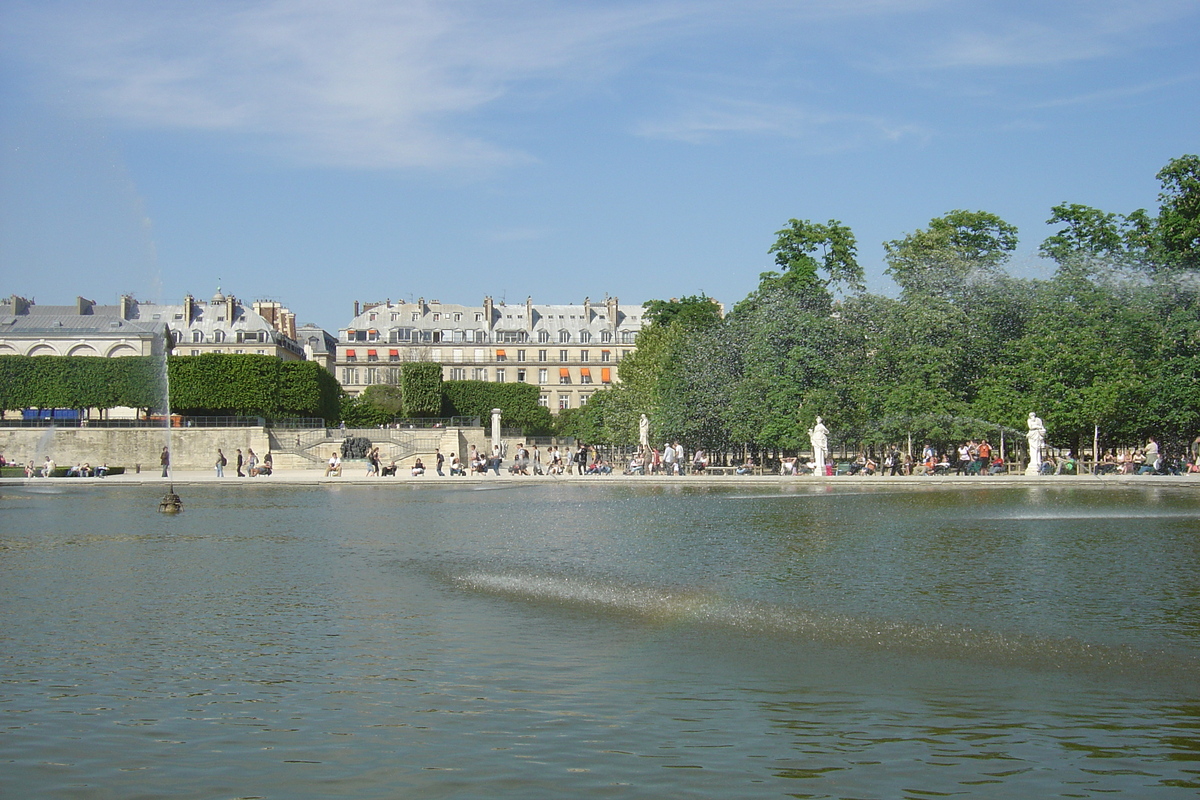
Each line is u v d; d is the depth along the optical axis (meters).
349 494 52.16
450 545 26.89
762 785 10.09
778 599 18.20
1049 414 59.88
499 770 10.48
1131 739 11.26
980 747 11.05
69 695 13.01
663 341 94.38
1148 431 62.66
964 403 62.91
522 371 169.00
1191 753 10.87
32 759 10.86
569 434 147.62
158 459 93.25
